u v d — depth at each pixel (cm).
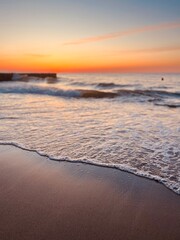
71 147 454
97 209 252
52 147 451
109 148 453
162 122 725
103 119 764
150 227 224
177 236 212
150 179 324
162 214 245
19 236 208
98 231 217
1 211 245
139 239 208
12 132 560
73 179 322
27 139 504
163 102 1308
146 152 433
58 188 296
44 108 980
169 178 326
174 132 593
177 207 258
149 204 263
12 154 412
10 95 1516
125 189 297
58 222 229
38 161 382
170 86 2708
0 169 349
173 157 408
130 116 832
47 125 650
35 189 292
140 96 1541
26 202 263
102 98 1455
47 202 263
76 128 623
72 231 216
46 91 1677
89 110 967
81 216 239
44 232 214
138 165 371
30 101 1216
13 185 302
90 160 387
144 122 722
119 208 255
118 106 1118
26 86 1903
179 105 1166
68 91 1606
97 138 524
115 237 210
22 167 358
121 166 364
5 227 220
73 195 280
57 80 3762
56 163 375
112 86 2506
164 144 486
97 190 293
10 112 847
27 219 232
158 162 384
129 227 224
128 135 557
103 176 332
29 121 698
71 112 901
